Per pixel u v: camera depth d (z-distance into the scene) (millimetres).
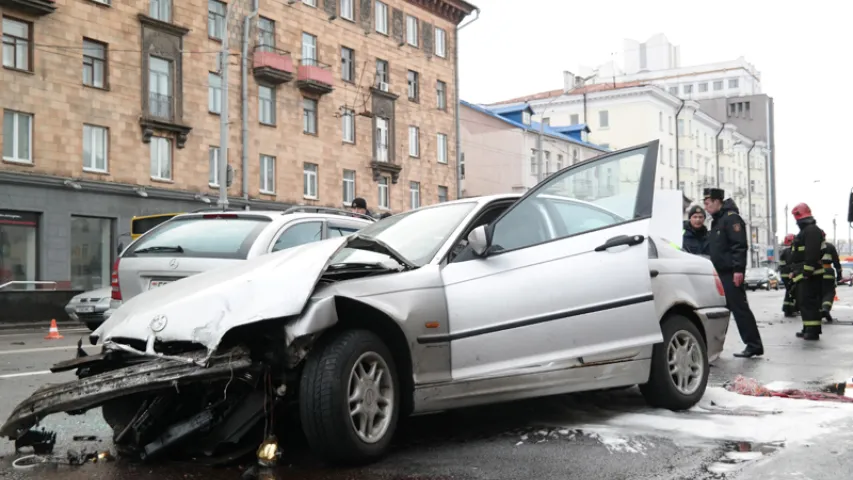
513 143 52312
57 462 4609
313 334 4305
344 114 37875
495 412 5887
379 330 4777
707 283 6449
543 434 5133
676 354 5949
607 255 5488
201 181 30875
